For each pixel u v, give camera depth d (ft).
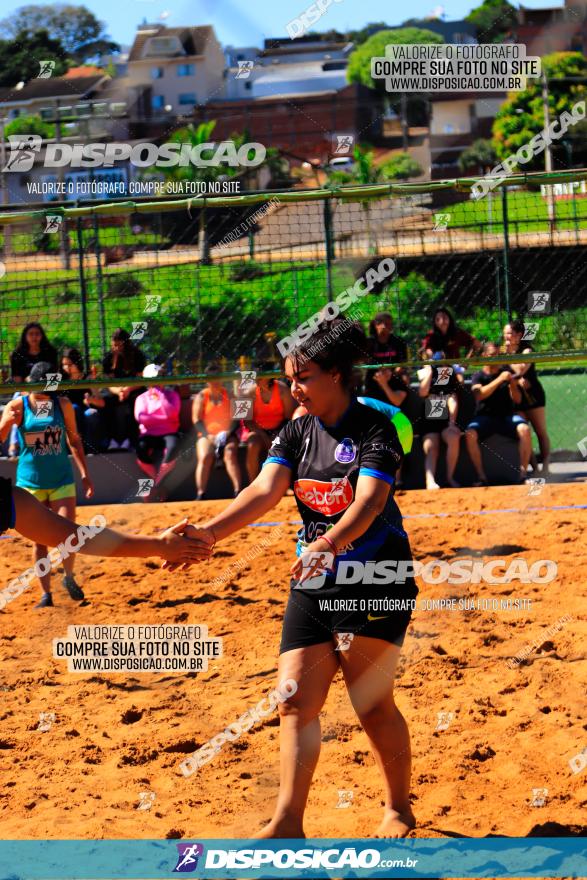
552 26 169.27
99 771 18.60
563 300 68.18
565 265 69.56
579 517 37.37
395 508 14.80
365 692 14.55
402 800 15.33
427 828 15.48
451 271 70.13
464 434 45.11
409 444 14.80
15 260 57.98
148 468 45.14
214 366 45.24
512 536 35.01
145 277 62.13
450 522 37.58
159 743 19.65
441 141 196.75
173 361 51.62
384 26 189.47
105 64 132.46
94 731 20.49
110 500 45.75
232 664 24.21
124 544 13.93
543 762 17.84
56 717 21.33
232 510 14.62
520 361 40.45
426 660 23.17
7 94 114.21
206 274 61.21
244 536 37.99
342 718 20.53
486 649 23.97
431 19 180.24
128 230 81.35
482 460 45.75
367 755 18.71
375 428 14.32
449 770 17.62
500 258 69.92
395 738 14.94
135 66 135.74
